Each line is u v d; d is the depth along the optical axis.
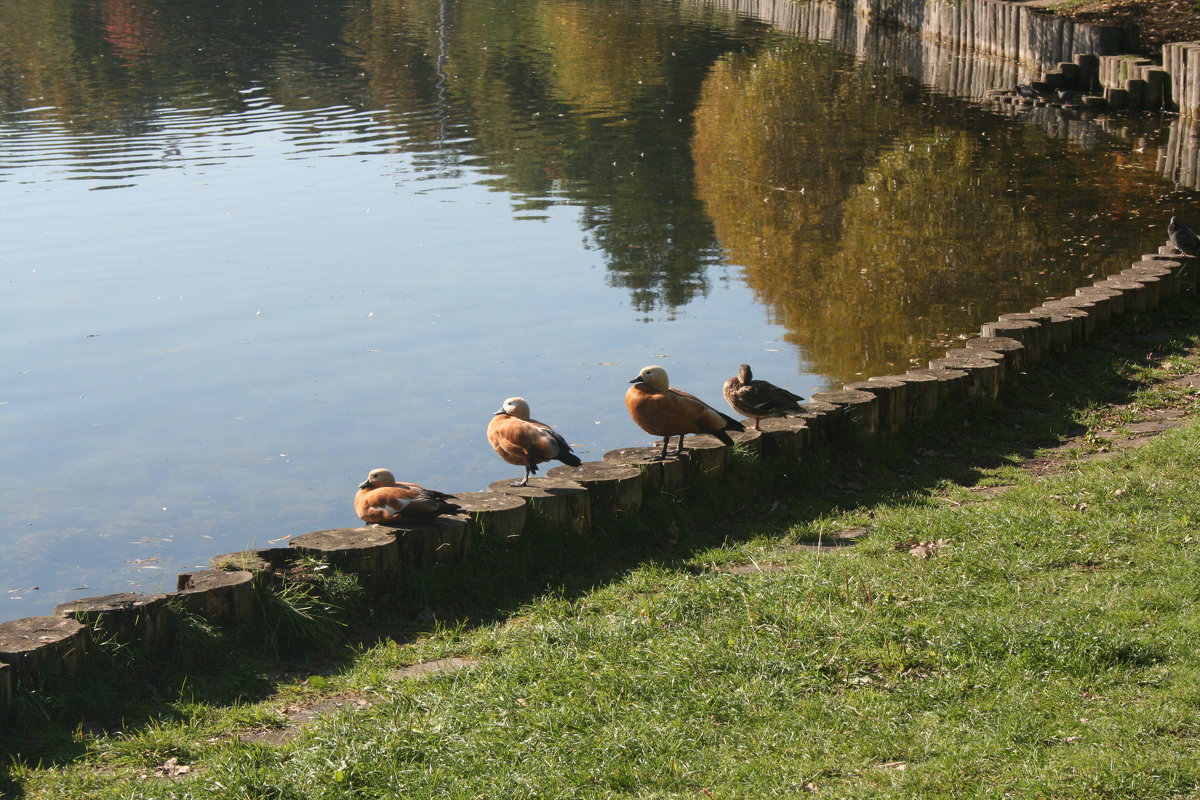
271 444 13.52
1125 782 5.30
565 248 21.41
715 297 18.50
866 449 10.88
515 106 36.22
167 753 6.28
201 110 35.00
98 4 59.28
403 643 7.80
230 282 19.52
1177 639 6.66
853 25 55.25
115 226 22.88
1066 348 13.14
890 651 6.80
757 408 10.29
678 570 8.69
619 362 15.85
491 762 5.92
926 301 17.80
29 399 14.82
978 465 10.84
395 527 8.45
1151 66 34.25
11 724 6.39
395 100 37.03
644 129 32.53
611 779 5.70
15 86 38.25
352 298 18.70
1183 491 9.27
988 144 29.72
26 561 11.03
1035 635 6.75
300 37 50.41
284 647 7.56
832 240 21.62
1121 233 21.17
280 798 5.66
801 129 32.03
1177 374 12.69
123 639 7.02
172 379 15.47
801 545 9.06
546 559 8.80
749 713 6.29
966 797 5.34
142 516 11.90
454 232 22.55
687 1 67.75
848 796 5.43
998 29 43.09
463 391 14.98
